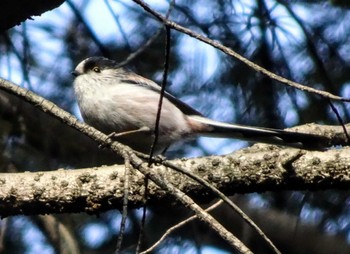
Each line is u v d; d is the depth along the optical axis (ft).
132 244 35.32
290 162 23.97
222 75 34.47
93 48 36.14
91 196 24.12
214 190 19.40
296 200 35.91
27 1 26.84
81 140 36.83
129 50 33.76
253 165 24.32
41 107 21.26
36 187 24.12
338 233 35.47
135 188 24.16
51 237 32.30
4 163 34.47
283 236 35.83
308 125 27.22
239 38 34.04
